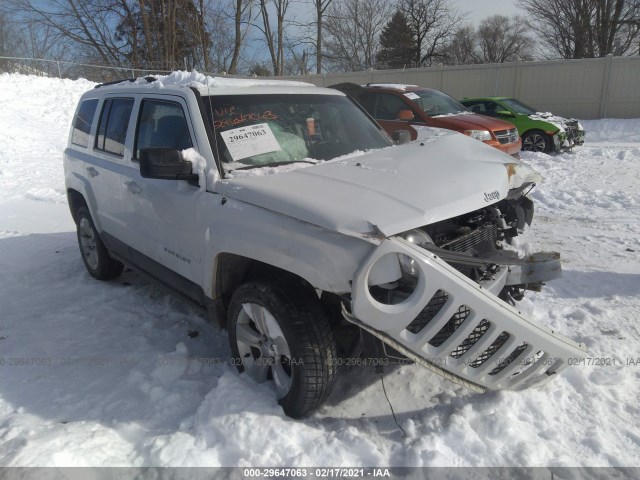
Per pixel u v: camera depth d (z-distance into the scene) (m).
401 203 2.78
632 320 4.19
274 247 2.92
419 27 45.44
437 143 4.02
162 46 32.72
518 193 3.75
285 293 2.98
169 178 3.41
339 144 4.07
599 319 4.21
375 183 3.05
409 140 4.54
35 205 9.27
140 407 3.28
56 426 3.05
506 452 2.77
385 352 2.79
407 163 3.43
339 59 41.34
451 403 3.21
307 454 2.78
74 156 5.53
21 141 14.01
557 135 13.12
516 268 3.12
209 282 3.45
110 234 4.95
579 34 34.81
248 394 3.17
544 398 3.17
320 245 2.72
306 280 2.92
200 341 4.19
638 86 20.83
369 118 4.61
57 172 11.70
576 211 7.79
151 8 32.41
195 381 3.53
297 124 3.97
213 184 3.37
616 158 12.31
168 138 3.92
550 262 3.12
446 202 2.85
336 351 2.98
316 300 3.02
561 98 22.08
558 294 4.77
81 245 5.73
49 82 19.69
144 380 3.56
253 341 3.26
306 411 3.03
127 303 4.99
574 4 34.41
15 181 10.91
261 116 3.86
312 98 4.30
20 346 4.15
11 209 8.99
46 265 6.16
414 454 2.75
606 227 6.89
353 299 2.62
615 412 3.10
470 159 3.59
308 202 2.84
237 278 3.50
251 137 3.68
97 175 4.93
